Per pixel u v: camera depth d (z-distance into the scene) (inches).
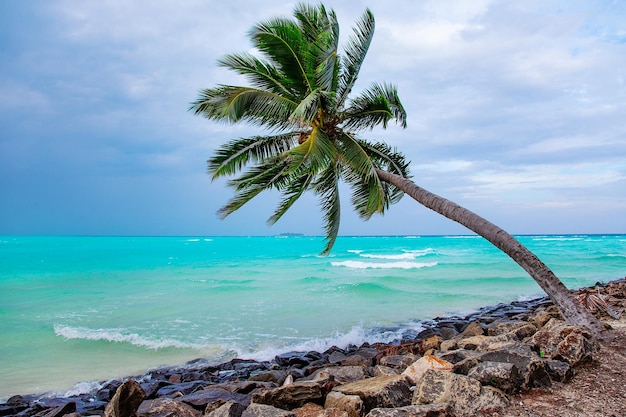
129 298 777.6
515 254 324.2
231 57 416.8
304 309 650.2
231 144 466.9
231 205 466.0
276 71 441.7
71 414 238.8
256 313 625.9
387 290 814.5
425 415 160.2
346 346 456.1
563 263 1376.7
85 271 1282.0
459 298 744.3
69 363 411.5
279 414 177.8
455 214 366.6
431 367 218.7
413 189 408.8
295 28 398.9
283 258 1802.4
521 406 171.6
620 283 720.3
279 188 487.5
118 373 382.3
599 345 251.9
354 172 472.1
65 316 620.4
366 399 185.0
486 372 187.0
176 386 321.1
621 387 190.5
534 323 398.6
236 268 1347.2
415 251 2265.0
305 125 434.6
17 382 362.6
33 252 2279.8
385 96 448.5
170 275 1162.0
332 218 505.7
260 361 410.9
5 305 715.4
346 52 463.2
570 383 196.2
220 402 232.2
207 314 623.2
